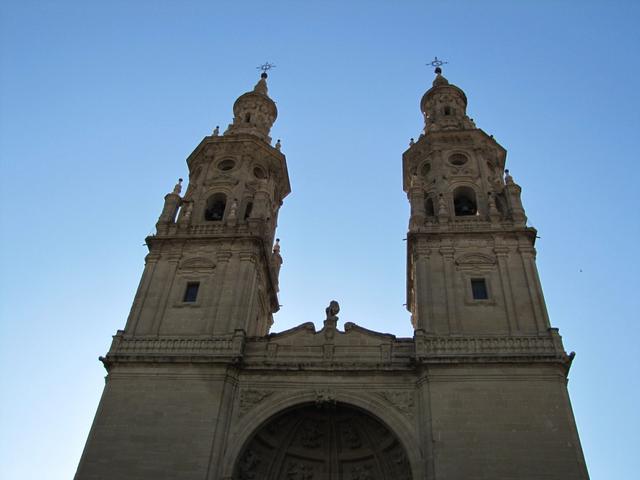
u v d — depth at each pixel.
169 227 43.78
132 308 38.56
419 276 38.94
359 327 37.41
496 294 37.59
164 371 34.75
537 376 32.75
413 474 31.00
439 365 33.50
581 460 29.66
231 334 36.56
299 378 34.81
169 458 31.36
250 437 33.00
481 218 42.25
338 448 35.62
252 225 42.94
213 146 51.16
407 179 51.91
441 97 57.00
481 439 30.77
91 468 31.23
